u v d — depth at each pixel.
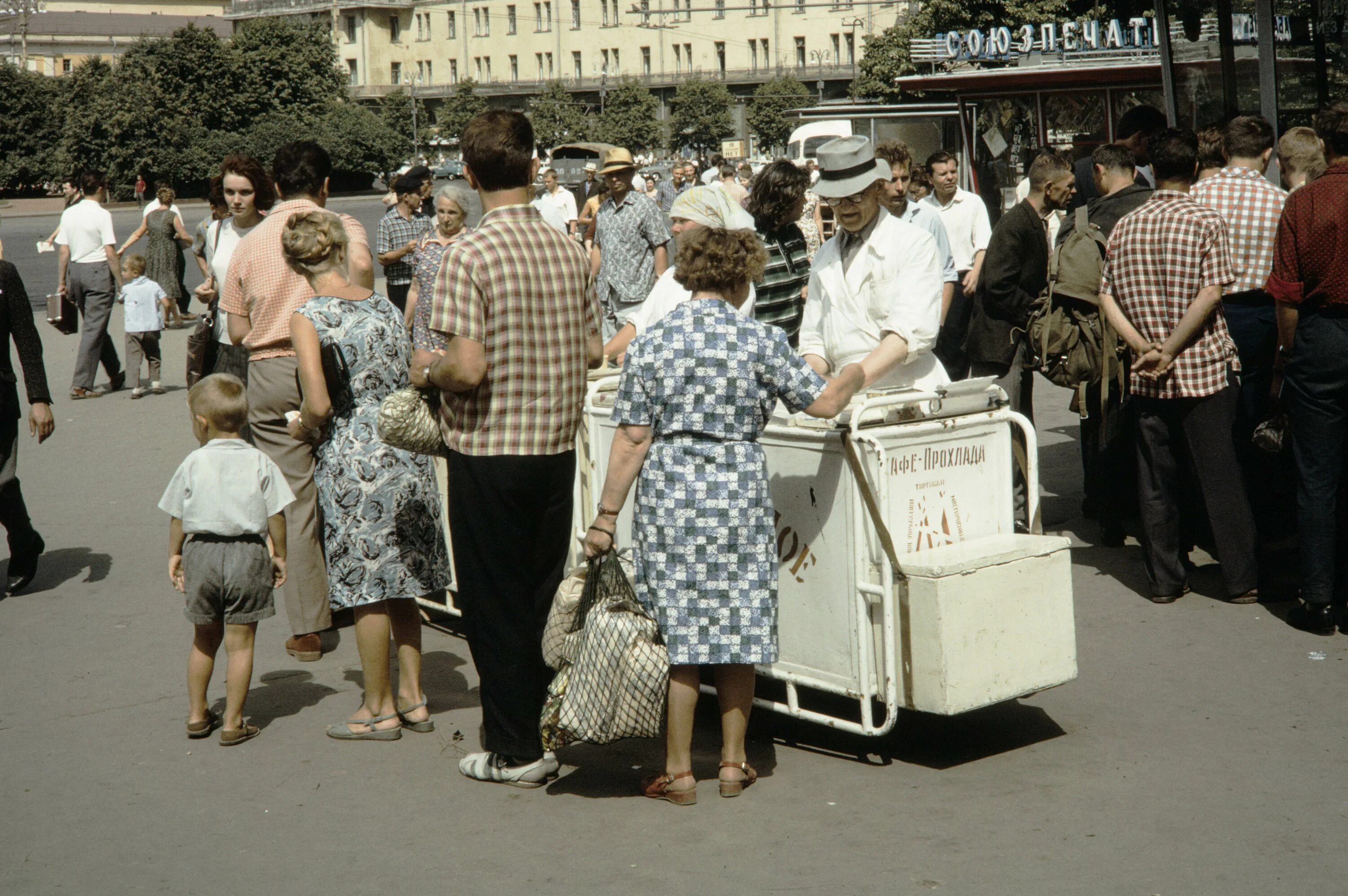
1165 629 5.71
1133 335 5.91
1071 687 5.09
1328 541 5.50
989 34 22.73
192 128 76.94
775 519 4.52
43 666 5.81
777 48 93.88
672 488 4.05
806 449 4.40
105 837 4.12
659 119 99.06
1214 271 5.70
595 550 4.18
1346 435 5.52
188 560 4.82
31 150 81.00
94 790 4.49
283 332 5.72
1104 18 34.56
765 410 4.09
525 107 106.50
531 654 4.36
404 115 91.31
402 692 4.98
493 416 4.22
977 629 4.21
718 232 4.11
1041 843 3.83
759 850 3.86
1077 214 6.86
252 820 4.22
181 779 4.57
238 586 4.80
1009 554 4.29
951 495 4.50
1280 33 7.44
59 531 8.30
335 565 4.78
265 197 6.64
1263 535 6.70
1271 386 5.88
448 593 6.12
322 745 4.85
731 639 4.05
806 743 4.69
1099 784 4.23
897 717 4.79
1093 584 6.41
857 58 91.00
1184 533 6.51
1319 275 5.37
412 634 4.96
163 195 18.73
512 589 4.30
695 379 4.02
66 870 3.90
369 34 114.06
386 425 4.34
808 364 4.60
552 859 3.85
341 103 84.38
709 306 4.07
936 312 4.49
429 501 4.86
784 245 5.52
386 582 4.75
